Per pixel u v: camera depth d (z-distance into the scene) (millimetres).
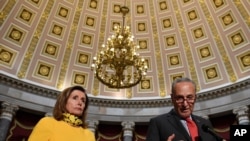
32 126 16609
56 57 18078
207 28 17328
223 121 16469
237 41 16625
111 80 11352
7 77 16031
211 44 17453
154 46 18562
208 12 16984
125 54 11195
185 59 18172
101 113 17672
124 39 11578
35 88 16797
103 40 18422
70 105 2908
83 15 17906
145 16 18031
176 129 2594
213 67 17453
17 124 16172
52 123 2629
